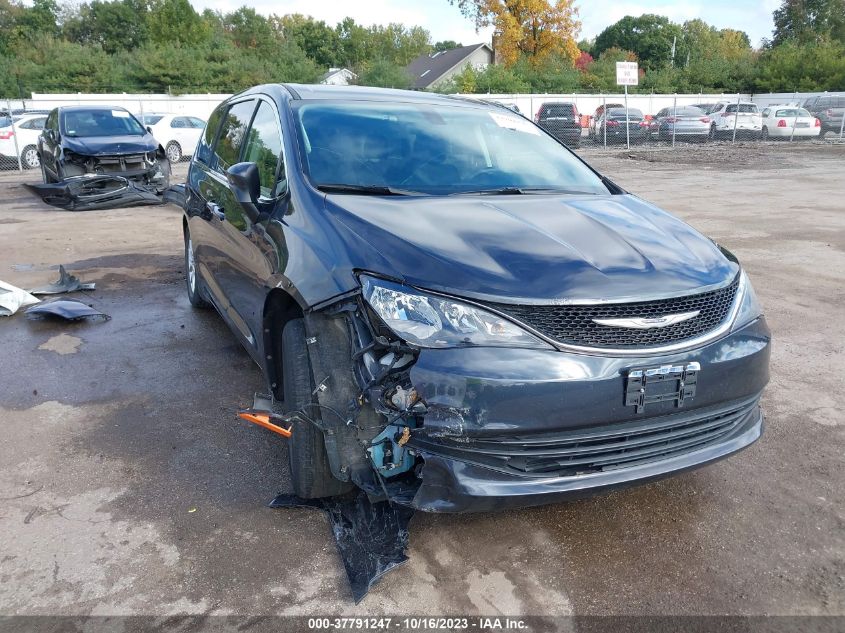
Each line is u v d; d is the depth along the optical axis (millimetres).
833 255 8227
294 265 2922
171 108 32188
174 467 3350
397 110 4055
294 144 3555
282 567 2648
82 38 75812
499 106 4621
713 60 49844
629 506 3090
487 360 2402
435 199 3266
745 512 3053
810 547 2814
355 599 2465
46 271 7242
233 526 2895
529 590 2547
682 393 2586
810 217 11016
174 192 5945
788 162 21047
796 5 74375
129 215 11219
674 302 2639
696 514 3033
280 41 79688
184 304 6109
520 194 3555
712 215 11195
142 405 4035
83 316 5488
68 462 3385
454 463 2457
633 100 36406
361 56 83062
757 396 2918
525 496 2477
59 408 3984
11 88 40188
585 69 51344
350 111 3904
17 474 3268
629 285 2586
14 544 2748
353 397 2652
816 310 6039
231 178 3391
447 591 2537
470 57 62219
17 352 4867
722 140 29906
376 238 2717
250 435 3680
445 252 2617
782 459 3512
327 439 2678
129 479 3240
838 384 4453
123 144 12406
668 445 2715
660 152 25172
